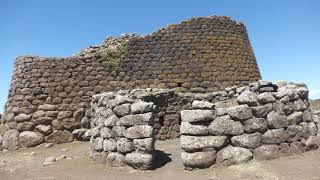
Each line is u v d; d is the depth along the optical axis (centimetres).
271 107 1055
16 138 1798
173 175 977
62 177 1058
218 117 1020
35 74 1912
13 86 1934
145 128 1066
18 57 1975
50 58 1948
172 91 1850
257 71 2350
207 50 2158
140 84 2061
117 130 1134
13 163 1366
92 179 1008
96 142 1258
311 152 1070
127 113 1112
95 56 2023
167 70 2097
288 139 1061
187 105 1867
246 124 1020
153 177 980
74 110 1909
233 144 1007
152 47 2123
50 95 1898
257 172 913
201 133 1003
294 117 1086
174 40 2147
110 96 1235
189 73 2102
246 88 1694
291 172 891
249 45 2398
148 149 1055
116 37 2334
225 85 2131
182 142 1011
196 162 990
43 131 1827
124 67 2066
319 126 1498
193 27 2181
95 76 1997
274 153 1026
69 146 1761
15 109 1861
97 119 1322
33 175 1116
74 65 1972
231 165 990
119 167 1099
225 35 2230
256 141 1017
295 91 1124
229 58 2194
